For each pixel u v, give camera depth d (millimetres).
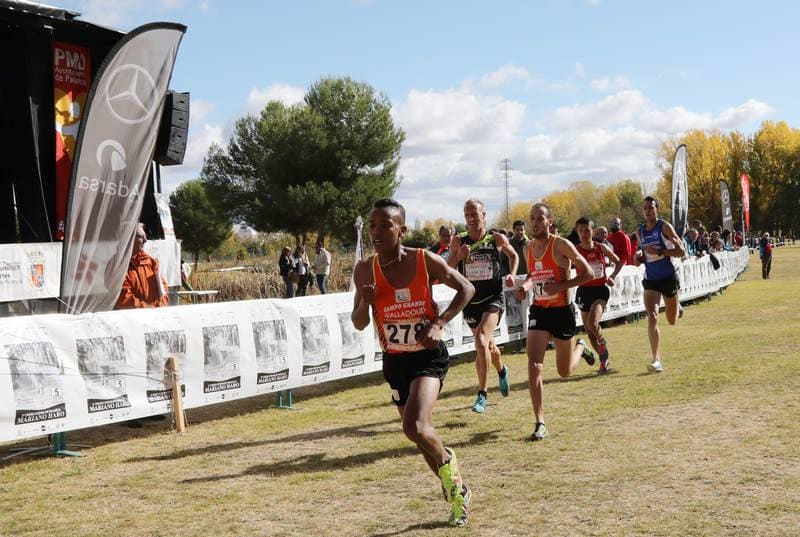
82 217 7012
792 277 27797
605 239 13602
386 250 4074
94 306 7086
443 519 4078
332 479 4992
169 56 7516
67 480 5191
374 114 47344
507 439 5871
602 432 5914
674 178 18844
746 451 5125
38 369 5730
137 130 7352
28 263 8117
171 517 4305
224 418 7301
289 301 7898
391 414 7160
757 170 76875
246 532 4004
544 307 6113
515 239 11906
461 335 10617
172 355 6734
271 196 48219
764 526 3729
